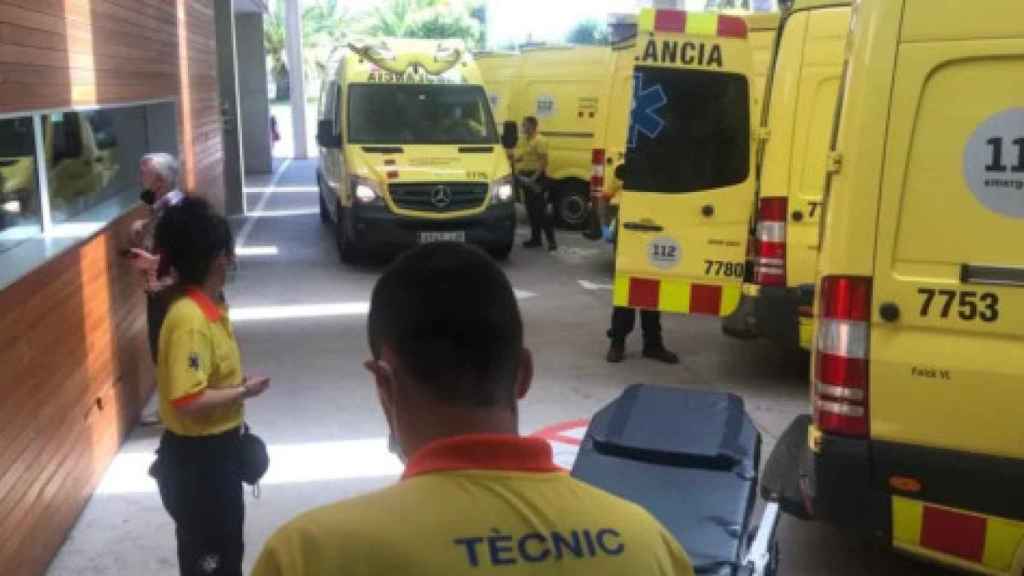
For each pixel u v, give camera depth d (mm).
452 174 11805
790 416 6445
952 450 3301
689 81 6613
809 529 4668
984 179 3215
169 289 3311
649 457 3344
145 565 4297
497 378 1344
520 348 1394
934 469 3309
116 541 4523
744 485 3203
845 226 3396
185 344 3143
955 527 3320
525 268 12125
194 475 3227
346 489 5203
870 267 3365
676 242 6797
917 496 3357
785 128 6445
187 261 3250
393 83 12734
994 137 3193
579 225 15516
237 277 11289
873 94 3322
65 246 4621
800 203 6438
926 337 3309
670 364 7723
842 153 3412
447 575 1172
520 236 15133
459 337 1322
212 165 11328
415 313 1339
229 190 16578
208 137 10945
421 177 11672
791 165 6449
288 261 12367
